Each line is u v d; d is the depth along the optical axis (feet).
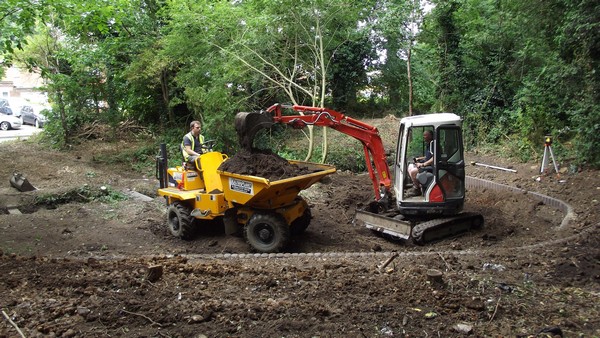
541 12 42.09
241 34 47.29
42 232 28.58
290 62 51.90
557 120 43.42
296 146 57.93
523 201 32.86
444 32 55.21
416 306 14.03
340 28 50.90
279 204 25.76
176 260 19.98
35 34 55.36
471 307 13.82
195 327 12.60
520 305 14.21
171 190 29.17
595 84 34.32
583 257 19.42
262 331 12.37
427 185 27.96
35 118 95.81
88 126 62.23
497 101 53.01
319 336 12.10
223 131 50.37
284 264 19.89
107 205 35.32
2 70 53.26
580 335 12.28
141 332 12.28
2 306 13.96
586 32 33.09
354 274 17.52
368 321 13.00
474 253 21.22
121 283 16.21
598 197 30.07
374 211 33.27
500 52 52.54
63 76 54.29
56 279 16.60
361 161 53.88
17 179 39.47
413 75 68.49
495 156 47.78
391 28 49.21
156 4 57.00
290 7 44.27
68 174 45.27
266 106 57.82
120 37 55.98
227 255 22.49
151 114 66.80
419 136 28.99
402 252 22.86
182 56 51.49
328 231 29.94
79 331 12.32
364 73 71.92
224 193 25.88
